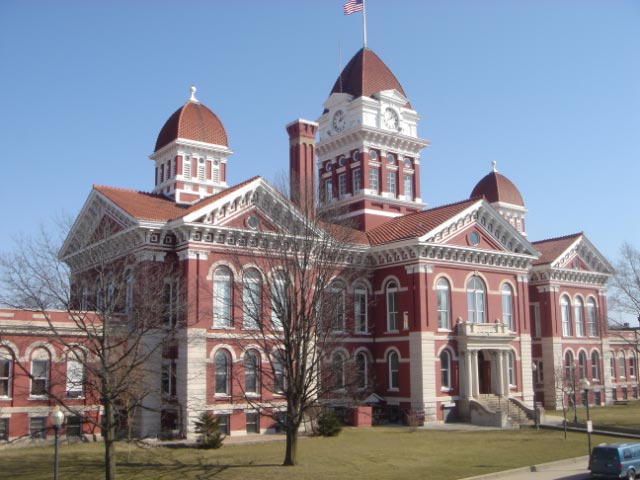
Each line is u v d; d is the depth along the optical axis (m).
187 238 44.28
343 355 52.34
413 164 64.88
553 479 30.52
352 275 51.38
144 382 36.75
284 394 33.88
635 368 78.69
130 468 32.34
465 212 54.78
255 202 47.06
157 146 59.25
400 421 51.94
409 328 52.28
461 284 54.97
